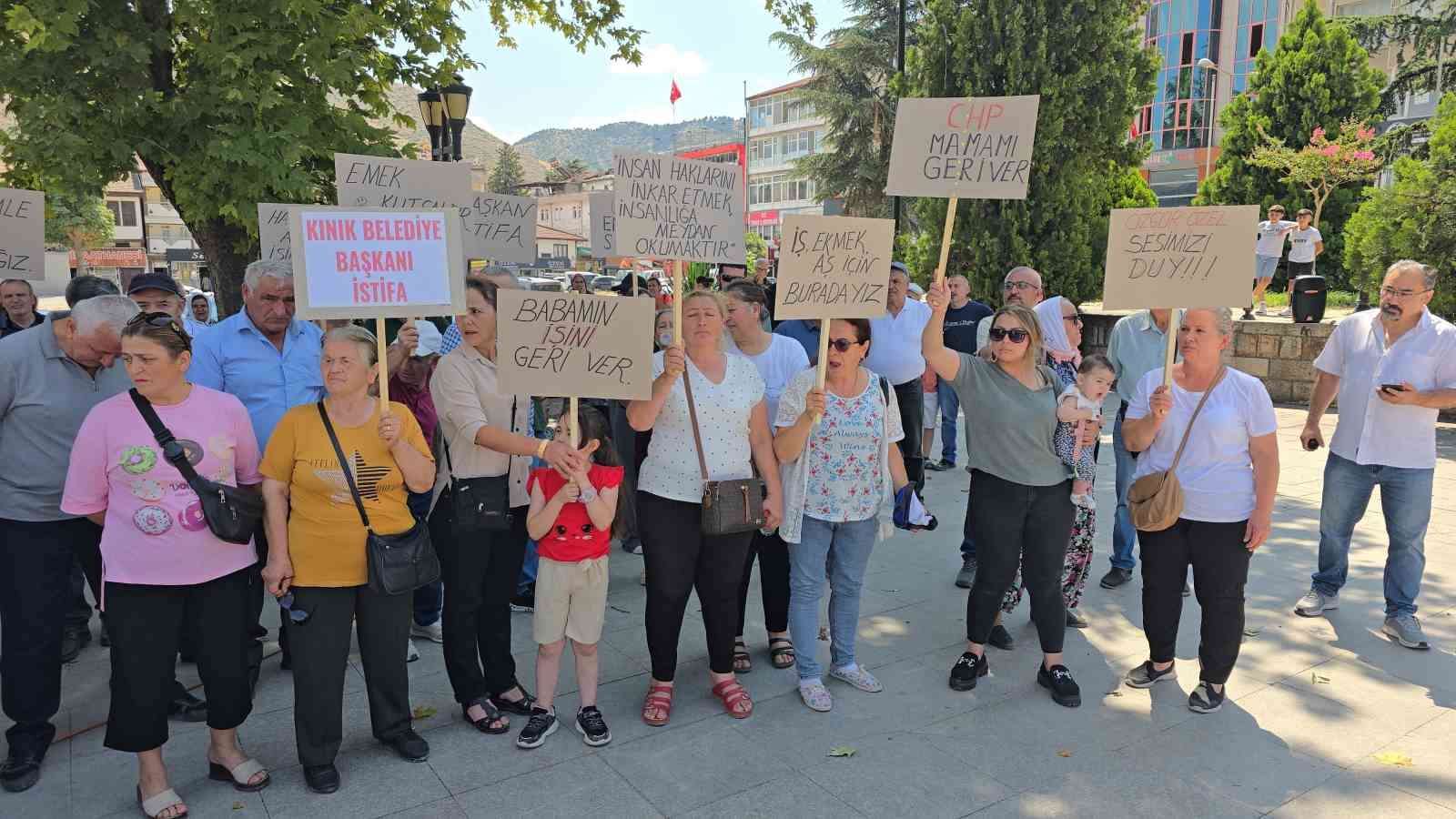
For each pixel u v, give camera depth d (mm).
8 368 3393
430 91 11094
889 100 30844
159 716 3182
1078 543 4836
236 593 3297
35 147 6938
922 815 3236
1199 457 3959
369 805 3307
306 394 4207
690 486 3852
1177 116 39500
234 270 8398
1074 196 14984
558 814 3240
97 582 3795
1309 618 5094
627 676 4477
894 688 4305
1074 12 14633
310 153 7641
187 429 3148
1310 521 7051
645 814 3250
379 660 3529
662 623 3918
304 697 3344
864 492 4098
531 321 3482
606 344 3537
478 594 3840
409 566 3361
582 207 83688
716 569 3961
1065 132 14844
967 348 8445
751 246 38906
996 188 4012
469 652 3850
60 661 3605
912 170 4172
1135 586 5727
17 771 3434
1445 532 6578
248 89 7102
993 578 4195
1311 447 5203
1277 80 22234
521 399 3850
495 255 6043
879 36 31766
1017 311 4039
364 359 3275
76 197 7395
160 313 3076
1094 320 15156
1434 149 11422
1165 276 3852
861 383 4148
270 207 5180
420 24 9422
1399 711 4008
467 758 3648
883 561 6254
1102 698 4184
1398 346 4707
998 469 4102
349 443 3314
